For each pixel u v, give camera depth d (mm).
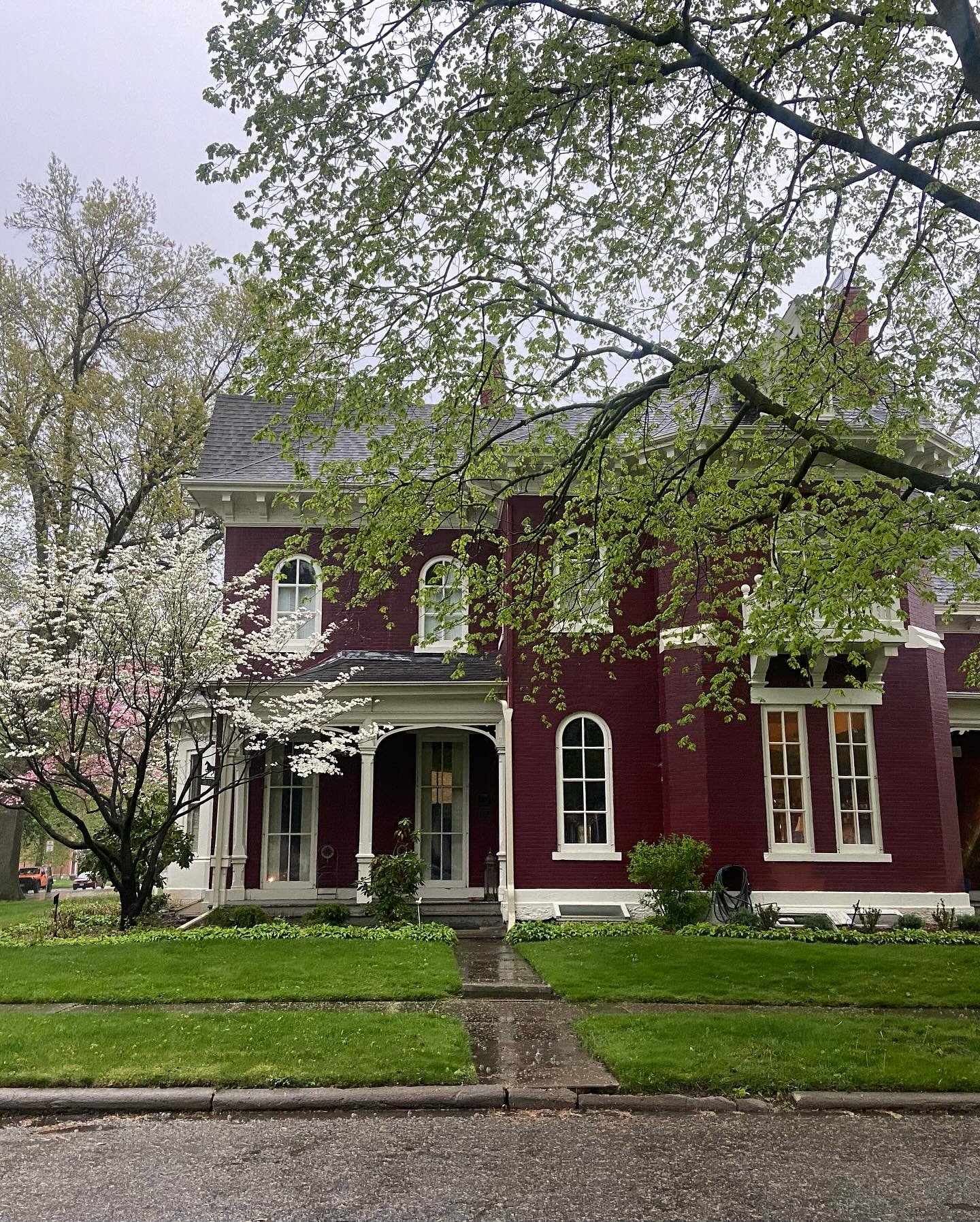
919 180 8156
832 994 9141
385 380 9258
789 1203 4691
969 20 7684
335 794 17234
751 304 9656
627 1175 5031
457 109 8320
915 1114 6105
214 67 7820
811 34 8289
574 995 9055
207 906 15930
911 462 15414
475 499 10766
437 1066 6594
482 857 17141
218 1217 4492
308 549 17906
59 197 24203
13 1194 4770
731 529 11078
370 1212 4551
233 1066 6551
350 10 7758
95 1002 8758
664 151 9469
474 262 8703
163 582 13266
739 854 14453
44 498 23047
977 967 10359
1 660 12867
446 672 15961
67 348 24953
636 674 15906
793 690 14992
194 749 17297
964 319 10016
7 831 24031
